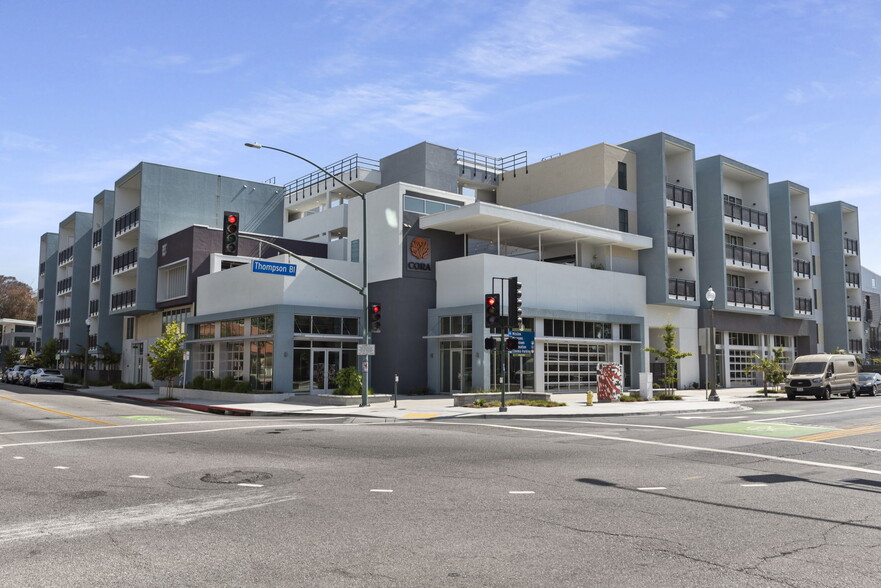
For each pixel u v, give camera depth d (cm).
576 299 3703
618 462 1213
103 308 5369
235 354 3656
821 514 809
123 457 1260
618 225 4078
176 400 3319
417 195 3678
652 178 4159
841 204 5769
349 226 3962
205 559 612
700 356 4419
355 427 1880
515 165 4638
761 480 1038
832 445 1462
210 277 3934
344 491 935
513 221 3459
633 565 599
